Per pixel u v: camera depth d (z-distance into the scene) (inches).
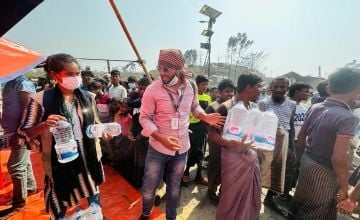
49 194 73.0
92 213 83.4
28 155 110.3
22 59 107.7
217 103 127.3
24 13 30.8
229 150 89.8
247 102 91.4
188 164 144.2
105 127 77.4
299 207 91.8
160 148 88.8
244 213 89.7
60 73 65.3
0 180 124.4
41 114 67.4
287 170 134.3
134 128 133.0
